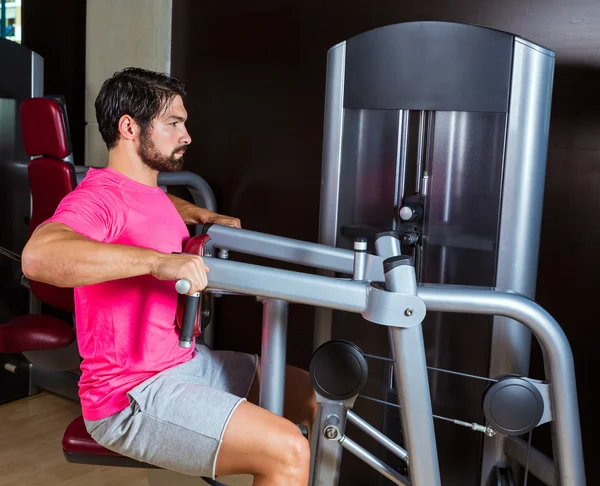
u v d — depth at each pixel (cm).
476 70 177
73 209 137
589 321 216
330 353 146
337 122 193
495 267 184
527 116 177
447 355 192
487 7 223
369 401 201
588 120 210
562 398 145
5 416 271
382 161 192
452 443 195
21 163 272
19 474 227
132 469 235
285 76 270
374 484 203
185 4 297
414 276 130
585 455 219
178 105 155
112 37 313
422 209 188
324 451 158
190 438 138
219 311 300
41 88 277
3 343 238
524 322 142
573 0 209
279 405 150
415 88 181
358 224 197
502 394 146
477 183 184
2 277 271
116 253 126
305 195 269
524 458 181
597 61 207
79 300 147
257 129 281
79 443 150
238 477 233
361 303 132
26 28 353
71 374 283
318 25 259
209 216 189
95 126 325
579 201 214
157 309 148
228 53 286
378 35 183
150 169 155
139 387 144
